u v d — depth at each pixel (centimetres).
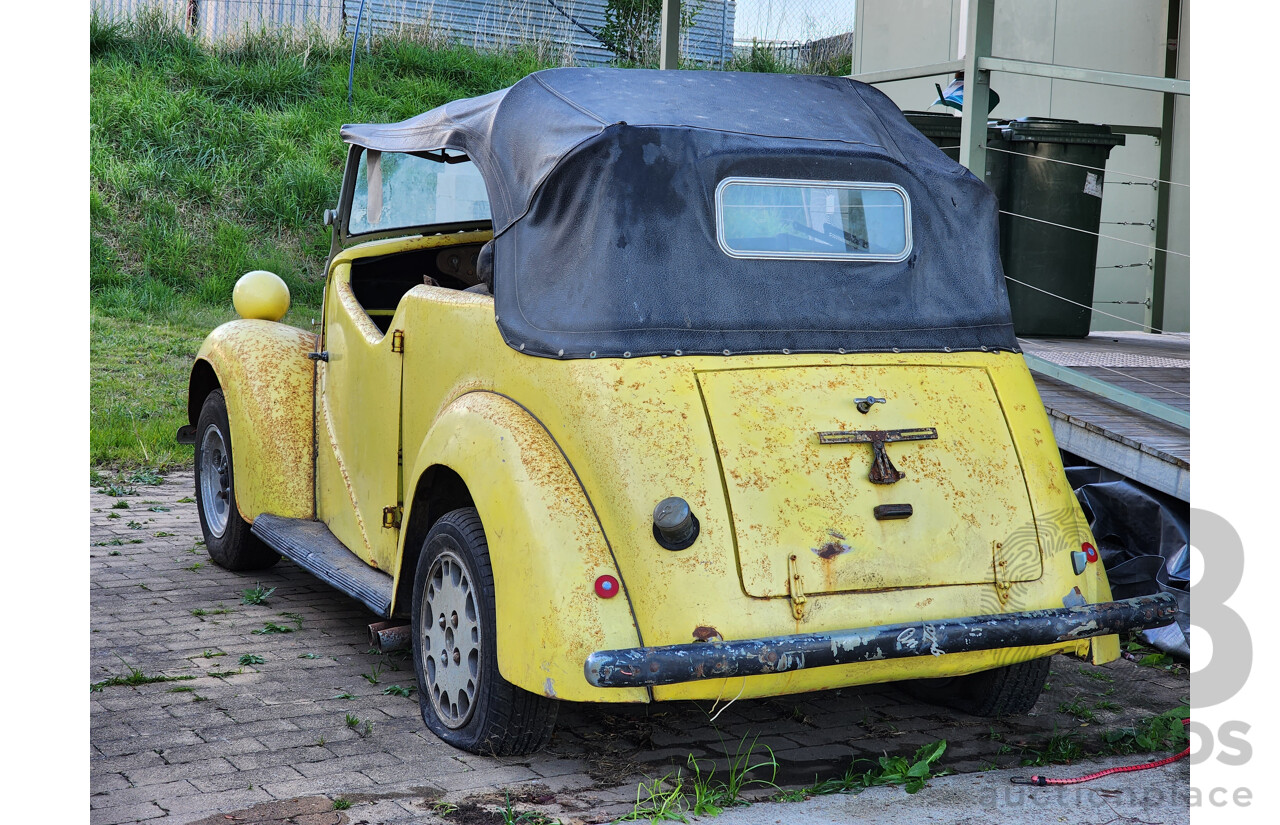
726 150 335
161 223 1374
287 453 487
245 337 512
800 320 334
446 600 344
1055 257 729
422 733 356
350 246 509
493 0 1880
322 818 293
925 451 324
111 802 300
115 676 402
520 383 328
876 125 377
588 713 381
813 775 334
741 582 293
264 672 411
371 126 487
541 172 335
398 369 400
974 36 572
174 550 589
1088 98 920
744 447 307
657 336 318
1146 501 476
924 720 384
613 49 1898
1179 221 876
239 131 1545
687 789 319
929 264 356
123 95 1530
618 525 296
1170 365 632
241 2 1750
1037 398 355
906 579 308
